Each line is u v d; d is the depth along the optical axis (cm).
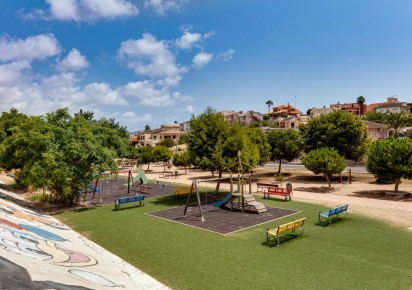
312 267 1041
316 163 2842
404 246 1247
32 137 1991
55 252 1014
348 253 1175
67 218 1878
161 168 6525
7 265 675
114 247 1292
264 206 2044
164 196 2786
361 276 962
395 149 2297
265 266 1055
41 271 718
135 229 1589
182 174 4975
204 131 2475
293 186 3244
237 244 1311
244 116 10581
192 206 2261
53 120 2262
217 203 2228
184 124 13025
